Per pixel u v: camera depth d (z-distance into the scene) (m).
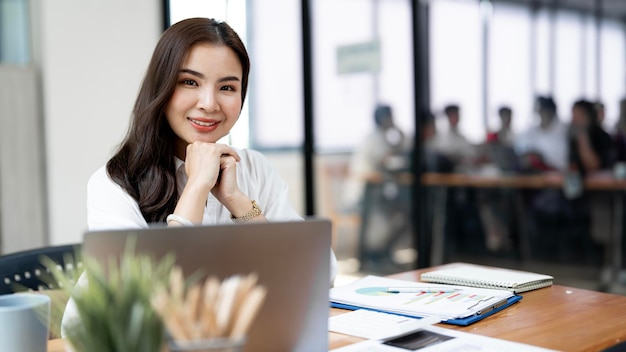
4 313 0.99
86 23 3.89
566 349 1.20
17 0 4.05
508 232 4.25
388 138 4.16
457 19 4.12
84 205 3.95
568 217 4.10
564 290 1.73
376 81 4.13
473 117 4.18
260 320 1.03
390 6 4.06
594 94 3.95
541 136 4.14
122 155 1.71
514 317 1.44
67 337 0.81
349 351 1.18
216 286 0.76
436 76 4.09
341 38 4.15
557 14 4.02
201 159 1.53
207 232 0.99
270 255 1.02
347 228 4.25
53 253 1.76
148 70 1.67
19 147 3.94
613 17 3.86
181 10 4.08
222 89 1.67
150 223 1.68
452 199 4.20
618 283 3.99
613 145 3.93
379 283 1.72
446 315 1.38
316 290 1.07
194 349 0.69
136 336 0.74
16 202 3.93
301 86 4.17
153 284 0.79
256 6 4.13
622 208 3.94
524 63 4.14
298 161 4.21
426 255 4.15
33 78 3.97
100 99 3.94
